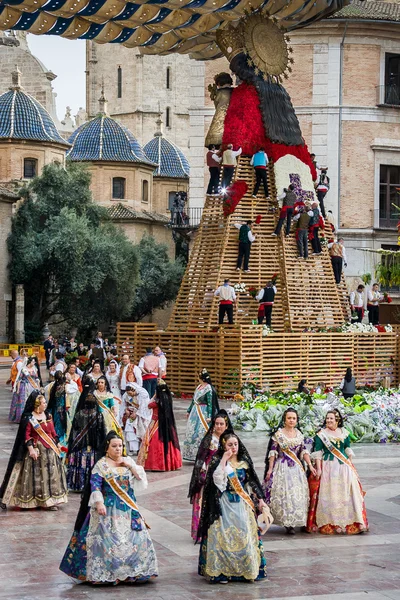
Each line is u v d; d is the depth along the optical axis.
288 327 39.12
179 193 70.06
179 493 18.70
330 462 15.65
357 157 56.94
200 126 59.59
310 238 40.84
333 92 56.53
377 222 57.22
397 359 41.50
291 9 38.00
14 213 78.56
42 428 17.44
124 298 79.19
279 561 13.84
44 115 87.25
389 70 57.50
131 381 24.17
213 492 12.79
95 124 99.00
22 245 75.38
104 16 31.61
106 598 11.96
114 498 12.63
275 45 39.94
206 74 59.19
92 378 19.97
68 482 18.78
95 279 75.31
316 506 15.60
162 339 38.56
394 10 61.66
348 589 12.48
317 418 25.48
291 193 38.97
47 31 32.91
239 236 38.50
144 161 98.06
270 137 39.31
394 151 57.66
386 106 56.84
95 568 12.44
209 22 36.50
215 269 38.88
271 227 39.72
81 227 74.81
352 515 15.51
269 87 39.75
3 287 75.50
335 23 55.84
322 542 14.99
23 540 15.02
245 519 12.77
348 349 39.34
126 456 12.77
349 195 56.97
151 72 121.81
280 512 15.45
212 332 36.72
